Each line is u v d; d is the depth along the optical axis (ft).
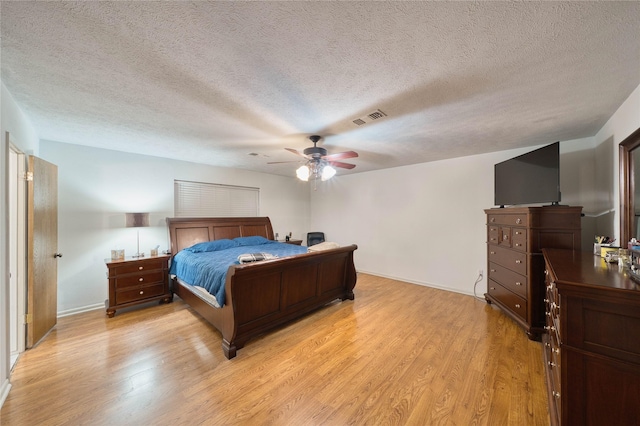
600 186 9.00
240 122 8.05
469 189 13.04
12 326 7.45
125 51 4.51
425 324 9.47
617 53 4.53
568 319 3.90
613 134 7.50
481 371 6.63
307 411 5.36
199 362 7.13
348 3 3.46
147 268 11.17
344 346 7.97
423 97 6.35
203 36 4.12
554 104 6.79
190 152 12.03
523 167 9.45
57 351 7.61
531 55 4.62
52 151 10.05
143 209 12.48
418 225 15.03
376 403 5.57
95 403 5.54
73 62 4.83
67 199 10.41
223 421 5.09
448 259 13.82
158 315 10.40
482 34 4.07
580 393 3.84
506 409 5.35
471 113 7.36
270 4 3.47
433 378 6.38
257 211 17.65
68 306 10.40
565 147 10.20
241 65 4.98
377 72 5.23
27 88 5.83
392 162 14.64
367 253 17.67
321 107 6.93
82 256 10.75
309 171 9.84
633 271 4.19
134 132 9.03
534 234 8.26
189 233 13.65
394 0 3.42
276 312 8.96
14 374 6.48
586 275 4.29
